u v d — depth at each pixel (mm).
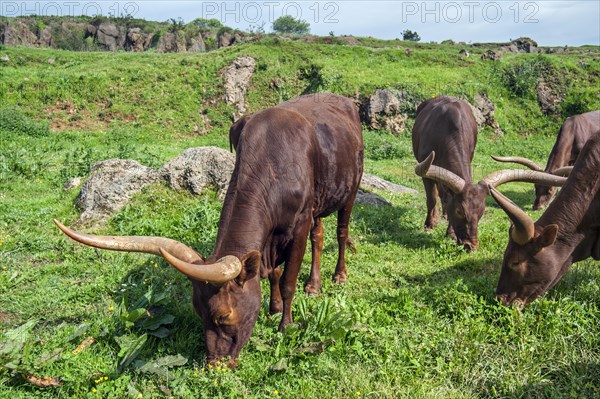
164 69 26219
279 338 4676
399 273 6855
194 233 7883
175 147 20516
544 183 6660
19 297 5867
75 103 23375
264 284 6207
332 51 29375
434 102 10102
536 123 26359
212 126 24266
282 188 4699
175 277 6145
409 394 4012
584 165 5004
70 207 9273
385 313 5242
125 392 4070
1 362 4172
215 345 4195
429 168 7574
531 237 4984
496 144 23625
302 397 4012
